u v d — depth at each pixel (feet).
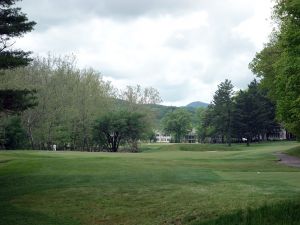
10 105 72.43
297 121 96.07
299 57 52.90
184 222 45.73
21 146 237.86
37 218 52.29
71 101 278.05
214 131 346.74
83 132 280.51
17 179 81.61
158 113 322.14
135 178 77.41
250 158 136.98
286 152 161.68
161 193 61.46
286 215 36.22
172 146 279.90
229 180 72.23
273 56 139.54
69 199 61.52
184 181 72.28
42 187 71.51
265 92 304.50
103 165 99.40
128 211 53.26
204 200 54.24
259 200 50.67
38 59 279.28
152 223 47.24
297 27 53.26
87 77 292.40
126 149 286.25
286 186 62.44
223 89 316.40
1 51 73.67
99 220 50.78
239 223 37.60
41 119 265.34
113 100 306.76
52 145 275.59
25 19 75.15
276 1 117.19
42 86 267.39
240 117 306.14
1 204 60.39
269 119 313.32
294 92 62.18
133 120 274.36
